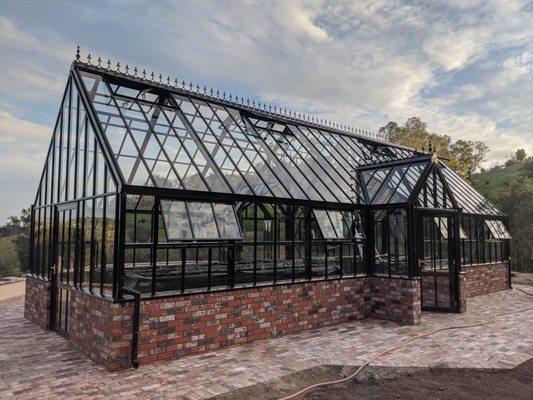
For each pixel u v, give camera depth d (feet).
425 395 21.65
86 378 22.74
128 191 25.53
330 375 24.32
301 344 30.91
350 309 40.04
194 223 28.45
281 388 21.77
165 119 36.99
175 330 27.02
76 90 34.24
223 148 38.09
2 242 100.17
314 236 40.47
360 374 24.54
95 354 25.93
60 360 26.25
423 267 46.44
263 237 47.44
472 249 60.80
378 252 42.39
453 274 45.24
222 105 45.52
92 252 28.02
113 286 24.58
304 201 37.22
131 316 24.90
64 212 34.76
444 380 24.09
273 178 38.70
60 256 35.24
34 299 39.11
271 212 46.70
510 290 65.67
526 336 34.04
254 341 31.68
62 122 37.35
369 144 61.67
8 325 37.65
